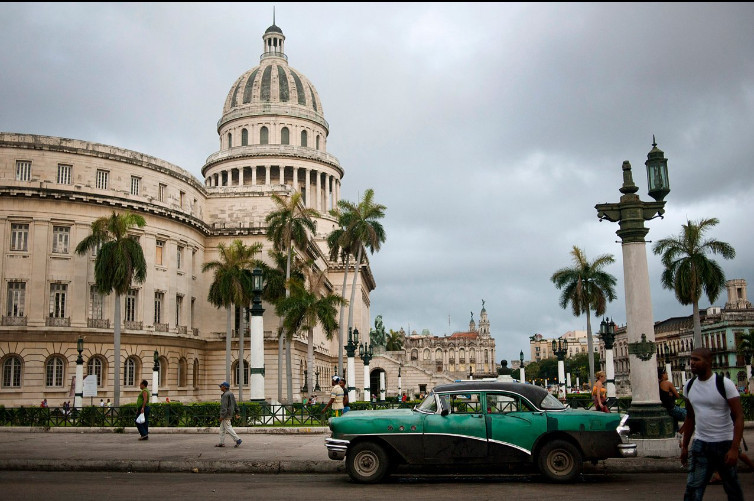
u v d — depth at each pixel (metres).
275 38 123.19
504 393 16.69
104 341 58.75
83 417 34.50
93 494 14.59
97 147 60.47
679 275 52.62
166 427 31.58
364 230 69.88
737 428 9.95
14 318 55.31
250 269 63.53
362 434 16.55
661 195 20.33
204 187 75.62
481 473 17.78
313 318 57.28
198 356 70.25
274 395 69.75
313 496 14.39
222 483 16.55
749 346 97.62
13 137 57.25
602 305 67.19
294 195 64.81
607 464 17.88
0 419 36.00
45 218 57.09
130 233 61.16
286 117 114.00
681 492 14.48
